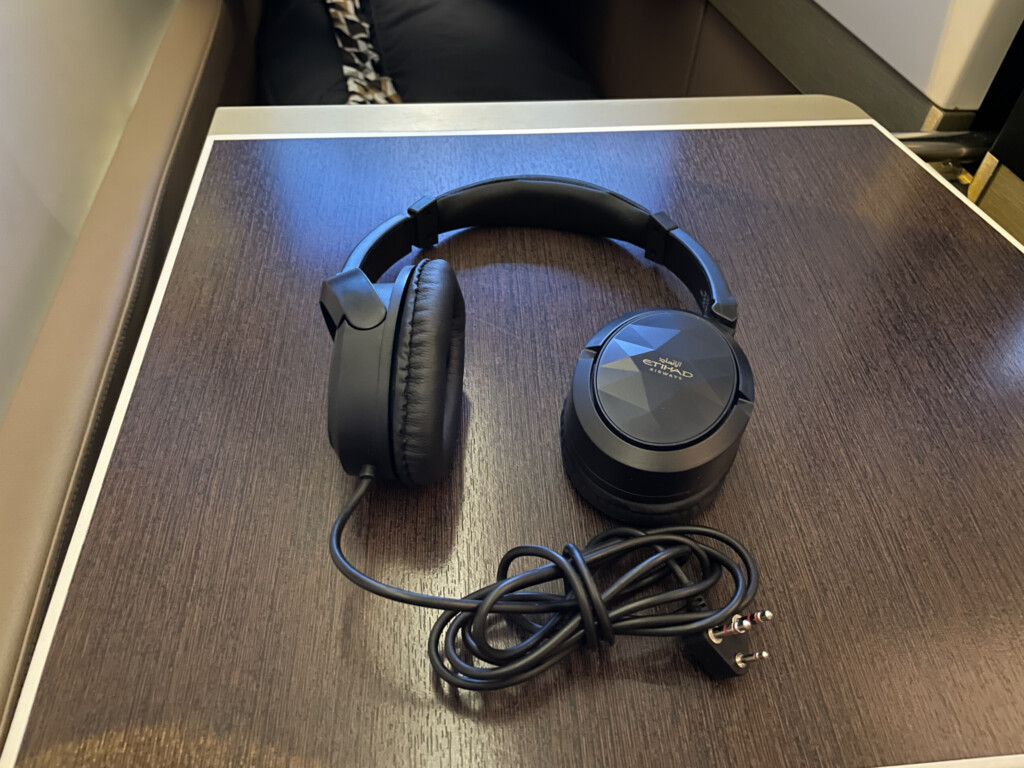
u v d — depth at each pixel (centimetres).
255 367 51
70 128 74
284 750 36
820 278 59
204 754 36
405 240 58
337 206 63
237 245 59
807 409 51
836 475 47
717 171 69
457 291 45
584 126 73
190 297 55
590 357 45
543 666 36
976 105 74
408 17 114
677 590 37
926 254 62
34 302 66
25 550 43
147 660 38
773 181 68
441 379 40
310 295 56
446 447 44
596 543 42
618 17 125
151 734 36
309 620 40
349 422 39
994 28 68
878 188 68
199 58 83
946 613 42
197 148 78
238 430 48
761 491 47
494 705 38
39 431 49
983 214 65
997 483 47
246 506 44
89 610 40
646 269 60
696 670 39
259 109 72
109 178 67
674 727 38
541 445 49
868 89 80
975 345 55
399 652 39
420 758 36
